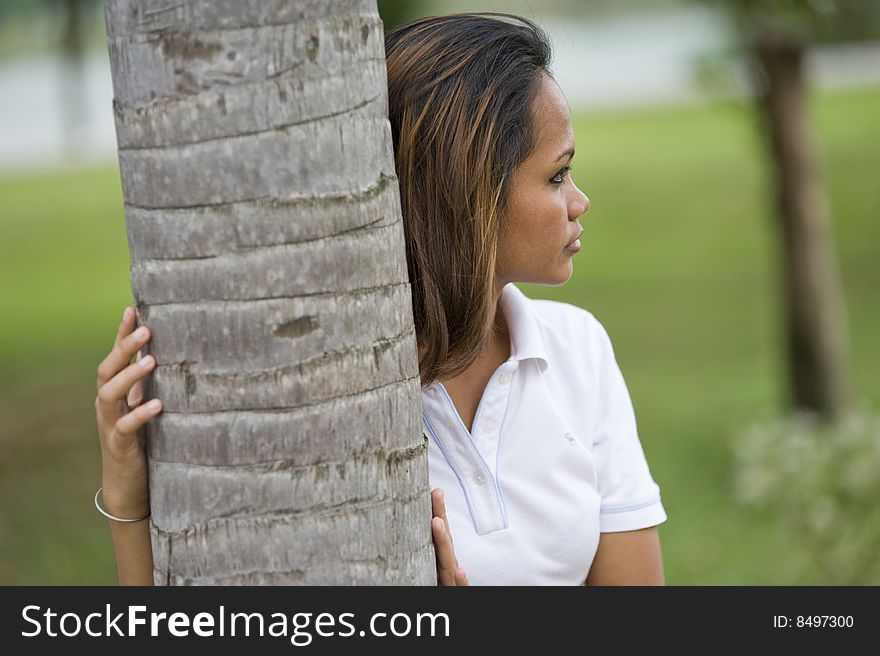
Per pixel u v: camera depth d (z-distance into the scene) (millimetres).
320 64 1953
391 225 2090
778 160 10031
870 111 27344
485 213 2414
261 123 1932
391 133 2312
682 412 12133
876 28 8078
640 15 45125
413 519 2148
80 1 9242
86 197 28562
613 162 27234
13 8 10625
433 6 10805
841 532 7441
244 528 2025
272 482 2010
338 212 1985
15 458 11148
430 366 2508
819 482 7656
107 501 2266
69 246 23875
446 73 2395
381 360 2062
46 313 18531
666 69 39469
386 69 2236
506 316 2771
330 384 2006
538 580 2652
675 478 10266
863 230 20047
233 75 1921
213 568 2045
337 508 2035
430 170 2410
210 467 2020
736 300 16906
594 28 45906
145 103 1956
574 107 36125
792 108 9773
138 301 2068
